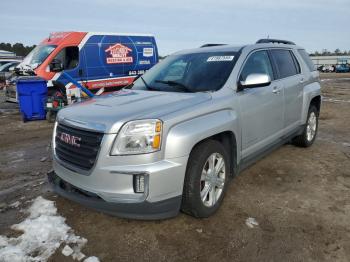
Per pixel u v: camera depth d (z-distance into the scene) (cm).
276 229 318
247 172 466
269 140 444
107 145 280
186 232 313
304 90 539
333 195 392
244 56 409
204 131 310
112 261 273
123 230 317
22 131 793
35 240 301
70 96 987
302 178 444
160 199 285
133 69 1311
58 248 289
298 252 282
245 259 275
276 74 470
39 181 443
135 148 278
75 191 312
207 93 354
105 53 1199
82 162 298
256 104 401
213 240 300
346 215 344
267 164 498
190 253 283
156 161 281
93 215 345
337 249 286
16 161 536
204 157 314
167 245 294
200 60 422
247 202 373
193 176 308
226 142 361
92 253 283
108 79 1218
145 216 289
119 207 283
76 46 1116
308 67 575
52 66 1067
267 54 464
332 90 1819
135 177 282
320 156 538
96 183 288
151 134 279
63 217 342
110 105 325
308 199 381
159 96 351
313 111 585
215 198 343
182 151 291
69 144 310
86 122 296
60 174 326
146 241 300
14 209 362
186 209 320
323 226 322
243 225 325
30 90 905
